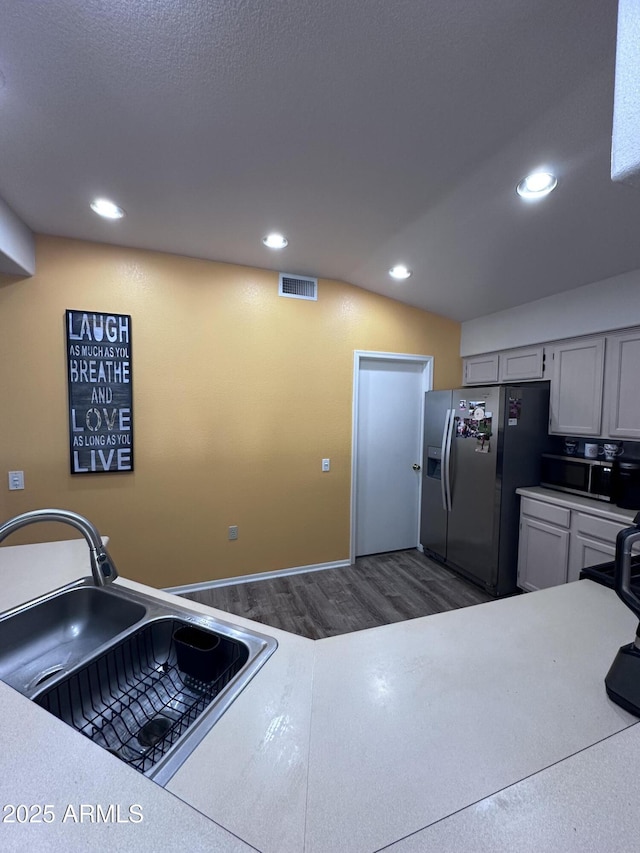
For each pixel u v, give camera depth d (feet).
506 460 9.02
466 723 2.15
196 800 1.65
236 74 3.84
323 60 3.69
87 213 6.68
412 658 2.75
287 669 2.59
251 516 9.62
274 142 4.83
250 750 1.92
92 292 7.87
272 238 7.62
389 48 3.57
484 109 4.26
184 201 6.25
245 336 9.28
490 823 1.59
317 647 2.86
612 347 7.92
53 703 2.51
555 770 1.86
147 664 3.20
